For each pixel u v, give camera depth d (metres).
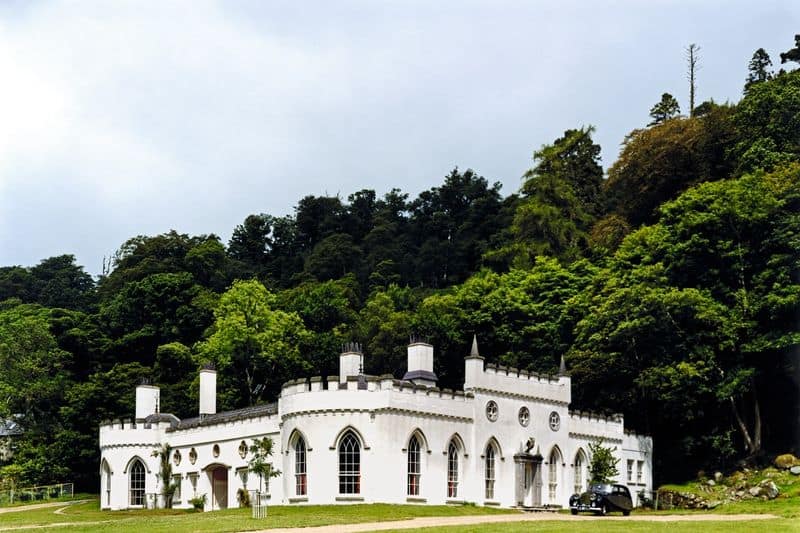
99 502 83.75
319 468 59.44
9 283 166.25
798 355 72.06
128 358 116.00
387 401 58.62
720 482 71.69
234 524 45.62
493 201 146.88
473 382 63.41
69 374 108.00
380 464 58.22
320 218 164.75
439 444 60.81
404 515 51.75
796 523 44.62
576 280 91.81
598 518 50.72
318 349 103.06
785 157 89.12
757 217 73.88
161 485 75.50
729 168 100.19
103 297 146.75
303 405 60.75
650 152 108.50
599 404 78.38
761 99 96.06
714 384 73.44
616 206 120.94
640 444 74.75
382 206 167.12
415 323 93.25
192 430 74.06
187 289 121.56
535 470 65.88
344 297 120.81
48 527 48.16
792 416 75.88
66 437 95.19
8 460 99.94
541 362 83.56
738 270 75.00
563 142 124.62
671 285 77.19
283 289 141.75
